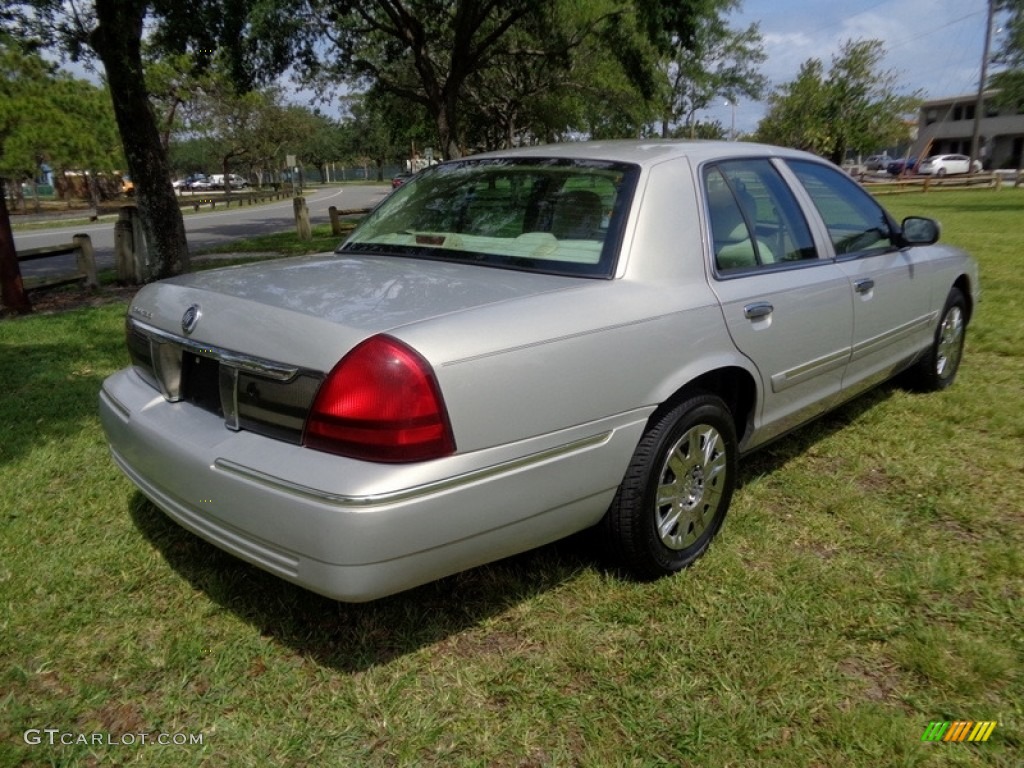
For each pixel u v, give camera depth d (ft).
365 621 9.23
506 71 78.38
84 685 8.24
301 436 7.74
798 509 12.05
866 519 11.55
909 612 9.42
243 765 7.26
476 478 7.80
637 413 9.20
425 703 8.00
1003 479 12.99
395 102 79.46
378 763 7.29
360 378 7.38
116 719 7.83
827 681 8.28
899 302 14.52
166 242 38.04
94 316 27.66
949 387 17.67
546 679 8.34
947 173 160.35
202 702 8.02
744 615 9.35
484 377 7.79
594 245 9.76
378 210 12.53
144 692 8.19
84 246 36.35
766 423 11.63
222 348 8.48
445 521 7.63
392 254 11.01
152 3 35.96
